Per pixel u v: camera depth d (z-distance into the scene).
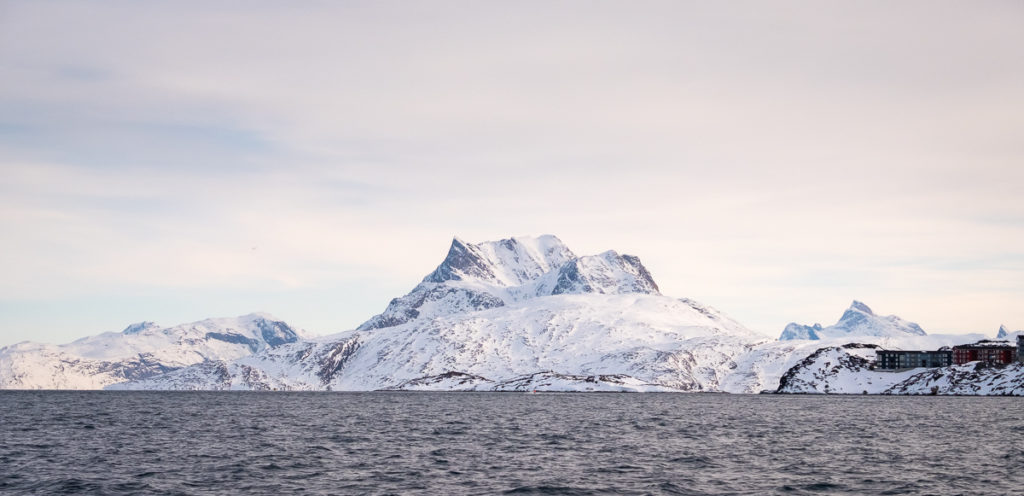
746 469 94.81
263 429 154.00
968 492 79.12
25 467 94.50
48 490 79.31
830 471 93.12
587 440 131.12
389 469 94.25
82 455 106.75
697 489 81.06
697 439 132.62
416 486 82.50
